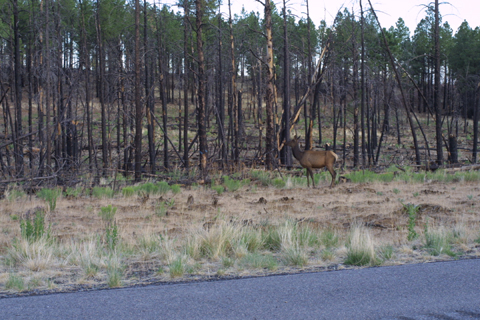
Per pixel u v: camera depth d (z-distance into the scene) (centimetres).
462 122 6544
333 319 401
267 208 1295
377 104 3928
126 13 2425
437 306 432
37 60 2188
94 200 1523
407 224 993
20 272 649
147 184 1727
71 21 2773
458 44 6319
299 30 5400
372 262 657
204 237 795
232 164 2425
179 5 2214
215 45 3066
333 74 2988
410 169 2341
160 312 427
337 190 1675
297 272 621
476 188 1648
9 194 1572
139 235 934
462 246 759
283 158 2723
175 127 5000
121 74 2473
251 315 414
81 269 661
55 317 417
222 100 3102
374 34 3127
